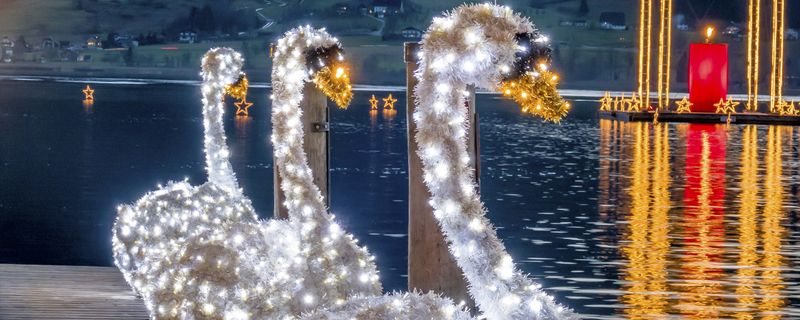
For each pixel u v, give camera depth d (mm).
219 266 5777
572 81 97875
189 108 46344
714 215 14789
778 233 13164
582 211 15336
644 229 13578
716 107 38156
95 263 12109
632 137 30562
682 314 8906
